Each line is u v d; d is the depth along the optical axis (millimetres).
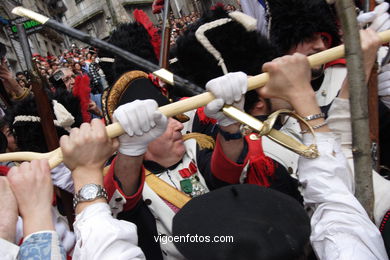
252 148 1210
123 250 849
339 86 1493
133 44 2057
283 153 1247
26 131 1530
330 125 1124
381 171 1528
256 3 1979
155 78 1472
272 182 1193
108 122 1368
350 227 873
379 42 986
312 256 1122
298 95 961
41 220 888
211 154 1370
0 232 853
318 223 932
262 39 1328
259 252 764
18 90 2803
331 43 1715
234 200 875
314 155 942
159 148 1356
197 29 1303
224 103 964
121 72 1833
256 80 967
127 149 990
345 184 947
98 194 912
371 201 914
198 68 1311
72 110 1653
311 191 954
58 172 1235
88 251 836
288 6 1605
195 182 1353
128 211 1160
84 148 917
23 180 906
